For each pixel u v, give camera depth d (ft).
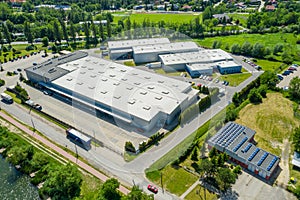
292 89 176.35
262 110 162.09
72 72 172.35
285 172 118.52
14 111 162.61
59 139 135.95
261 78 189.78
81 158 122.72
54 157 124.67
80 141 129.70
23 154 123.44
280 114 157.99
